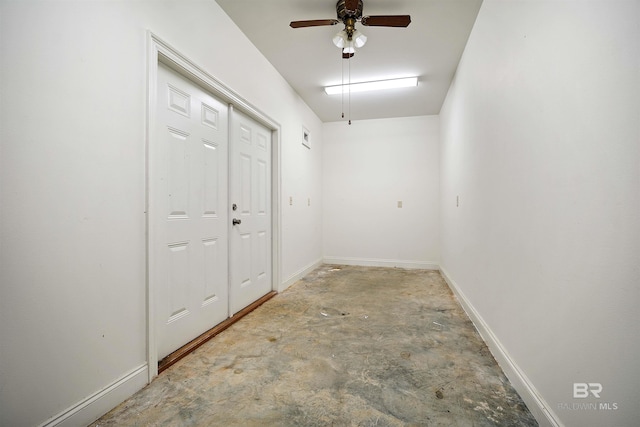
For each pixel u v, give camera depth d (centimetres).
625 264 79
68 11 117
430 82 349
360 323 236
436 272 437
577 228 100
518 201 148
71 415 116
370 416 128
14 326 101
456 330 222
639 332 75
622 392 80
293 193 369
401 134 480
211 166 217
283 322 238
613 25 84
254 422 124
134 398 140
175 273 180
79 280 121
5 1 99
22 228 103
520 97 146
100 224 129
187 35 183
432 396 142
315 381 155
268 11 223
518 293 148
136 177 147
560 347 110
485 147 204
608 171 86
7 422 99
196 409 133
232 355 183
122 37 140
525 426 122
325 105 425
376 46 272
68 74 117
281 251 330
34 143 106
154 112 156
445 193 395
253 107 264
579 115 99
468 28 244
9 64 99
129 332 143
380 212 488
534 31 131
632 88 77
